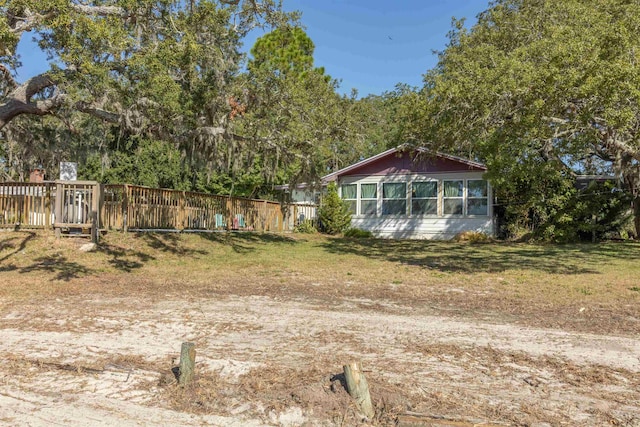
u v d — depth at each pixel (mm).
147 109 10477
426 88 20594
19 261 11828
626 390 4305
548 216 20234
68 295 8688
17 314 7102
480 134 13430
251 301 8312
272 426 3635
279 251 16797
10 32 8320
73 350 5348
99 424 3627
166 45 10008
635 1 13828
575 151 12023
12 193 14703
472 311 7594
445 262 13898
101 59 9477
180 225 17531
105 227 15398
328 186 24703
